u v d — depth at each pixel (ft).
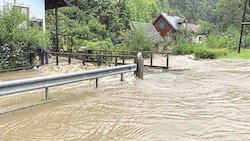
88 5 170.91
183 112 21.91
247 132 17.30
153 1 308.19
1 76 42.91
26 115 20.71
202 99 26.91
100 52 77.71
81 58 69.51
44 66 55.42
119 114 21.18
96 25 149.28
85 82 36.88
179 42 149.18
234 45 129.80
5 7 53.93
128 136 16.40
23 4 65.98
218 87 34.42
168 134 16.75
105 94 28.68
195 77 45.14
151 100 26.17
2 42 50.80
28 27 54.65
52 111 21.88
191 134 16.80
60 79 26.53
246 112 22.16
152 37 121.49
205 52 100.32
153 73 50.26
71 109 22.53
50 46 83.41
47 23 124.67
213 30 232.94
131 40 115.24
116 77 41.16
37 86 24.17
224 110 22.70
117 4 188.96
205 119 20.03
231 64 74.33
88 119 19.84
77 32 127.85
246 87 34.47
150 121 19.43
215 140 15.84
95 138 16.07
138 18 227.20
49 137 16.24
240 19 236.63
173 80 41.09
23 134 16.74
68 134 16.75
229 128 18.04
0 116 20.39
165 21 213.46
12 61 51.52
